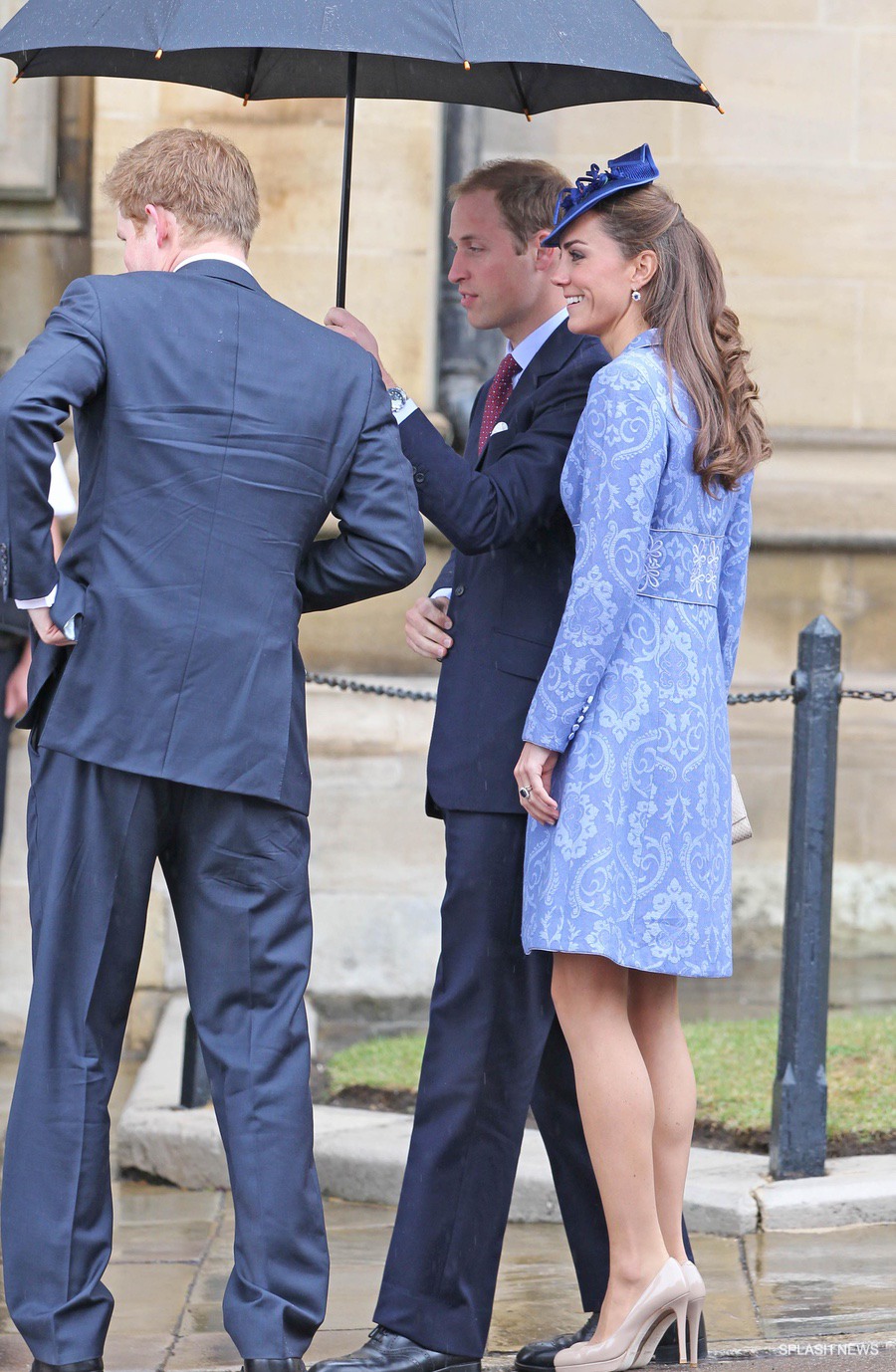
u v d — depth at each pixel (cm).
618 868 1022
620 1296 1055
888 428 2756
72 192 2508
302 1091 1005
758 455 1071
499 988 1084
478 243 1140
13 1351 1140
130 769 967
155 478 974
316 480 1006
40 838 995
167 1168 1638
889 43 2736
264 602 991
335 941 2284
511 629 1107
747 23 2731
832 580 2703
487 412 1180
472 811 1092
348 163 1173
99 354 966
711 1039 1928
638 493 1014
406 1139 1582
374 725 2355
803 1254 1338
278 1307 973
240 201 1044
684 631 1053
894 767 2612
